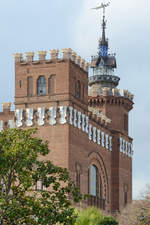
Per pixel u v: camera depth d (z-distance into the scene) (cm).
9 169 5650
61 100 10938
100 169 13100
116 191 13675
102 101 14325
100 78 15188
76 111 11219
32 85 11188
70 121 10938
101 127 13200
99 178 13025
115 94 14388
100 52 15425
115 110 14288
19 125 11119
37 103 11081
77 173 11181
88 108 12850
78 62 11438
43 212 5481
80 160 11319
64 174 5862
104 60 15312
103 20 15625
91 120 12538
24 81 11244
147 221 9388
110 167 13712
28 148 5469
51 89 11056
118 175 13725
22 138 5672
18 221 5578
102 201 13075
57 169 5788
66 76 10962
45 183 5747
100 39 15512
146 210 9500
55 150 10856
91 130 12556
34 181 5753
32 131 5772
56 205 5728
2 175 5641
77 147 11188
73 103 11075
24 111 11144
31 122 11056
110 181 13650
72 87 11100
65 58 11006
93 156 12619
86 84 11794
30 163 5519
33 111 11081
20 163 5481
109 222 7700
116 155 13838
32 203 5488
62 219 5569
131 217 9544
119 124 14188
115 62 15350
